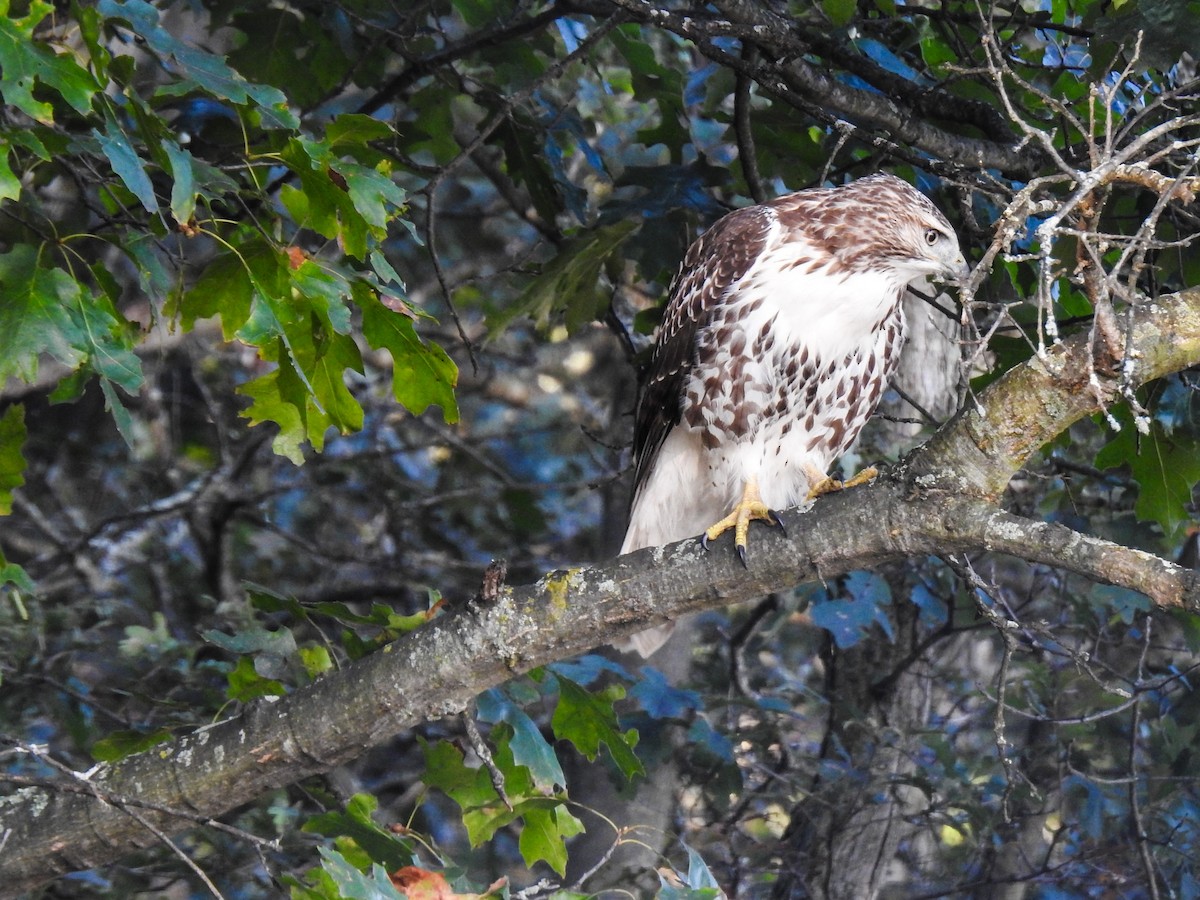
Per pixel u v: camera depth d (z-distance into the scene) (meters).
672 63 13.21
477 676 6.94
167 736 7.76
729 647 13.93
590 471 17.19
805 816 12.94
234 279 6.18
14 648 10.81
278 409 6.73
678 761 12.47
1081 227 5.90
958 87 10.04
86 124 8.65
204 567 14.95
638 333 11.15
